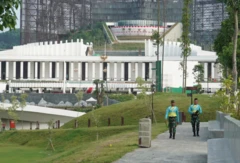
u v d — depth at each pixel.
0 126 125.31
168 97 133.00
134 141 58.94
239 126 31.86
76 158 50.16
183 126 84.75
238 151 31.64
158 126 88.88
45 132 102.06
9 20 32.62
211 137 58.78
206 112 112.44
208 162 34.72
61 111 162.38
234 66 96.19
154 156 46.81
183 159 44.81
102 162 45.19
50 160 56.97
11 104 152.38
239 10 95.75
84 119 121.19
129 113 119.12
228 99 75.50
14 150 90.38
